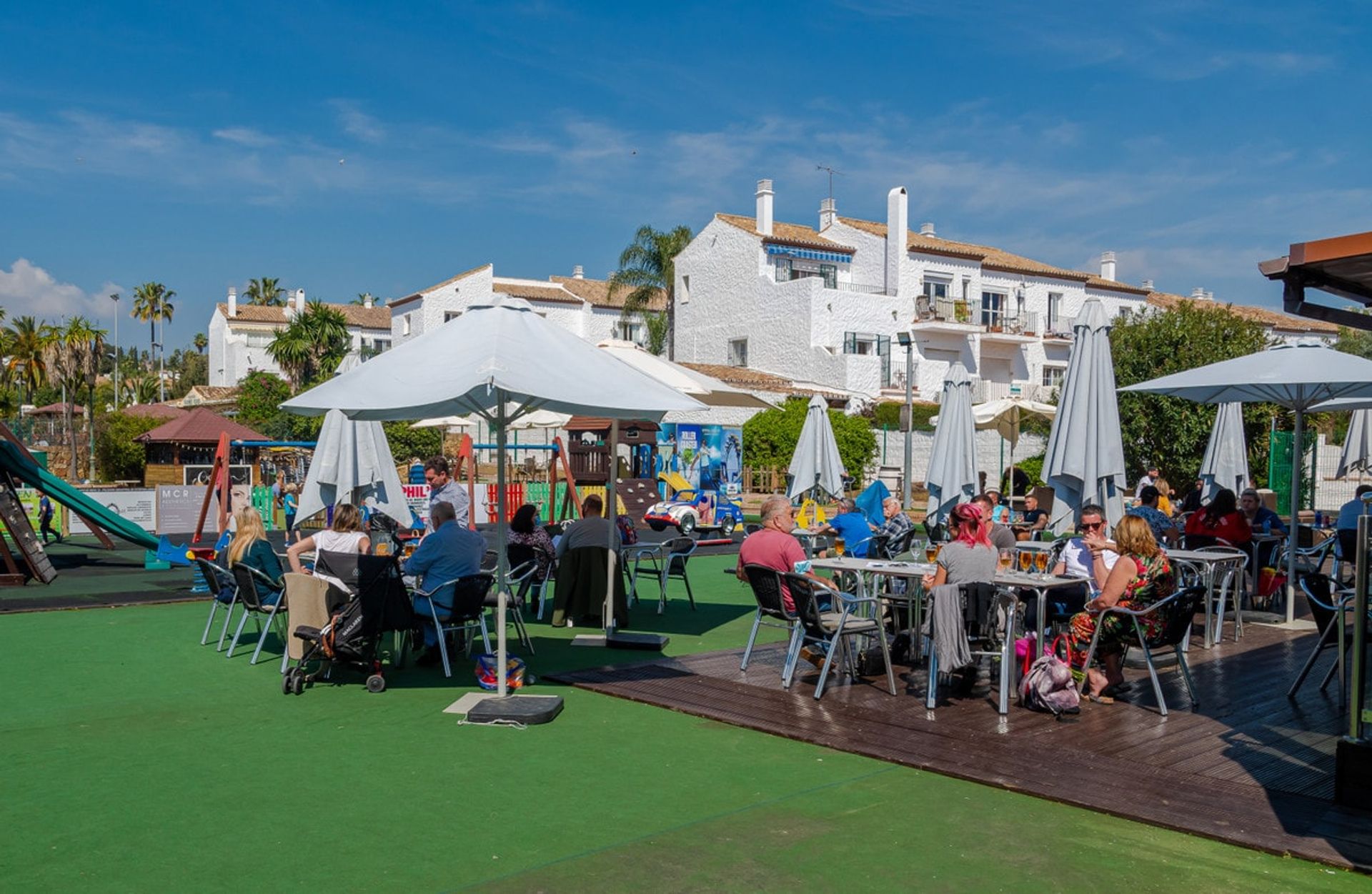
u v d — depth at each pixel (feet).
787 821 16.83
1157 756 20.20
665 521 74.69
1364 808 17.28
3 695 25.39
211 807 17.31
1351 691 17.62
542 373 22.27
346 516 29.04
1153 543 24.26
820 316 140.36
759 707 23.97
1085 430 31.55
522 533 36.50
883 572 26.78
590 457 93.56
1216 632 32.81
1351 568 45.85
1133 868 15.08
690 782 18.76
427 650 28.89
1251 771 19.29
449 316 177.06
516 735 21.84
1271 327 176.04
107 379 311.06
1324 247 17.62
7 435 51.26
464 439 60.08
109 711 23.77
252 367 221.05
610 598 32.94
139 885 14.14
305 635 25.26
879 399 138.10
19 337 197.06
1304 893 14.26
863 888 14.30
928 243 150.20
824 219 160.97
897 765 19.86
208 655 30.53
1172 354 95.96
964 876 14.73
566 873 14.66
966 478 43.65
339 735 21.72
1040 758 19.98
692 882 14.43
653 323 163.12
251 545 29.37
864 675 27.63
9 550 48.01
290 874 14.56
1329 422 124.77
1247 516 42.01
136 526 55.21
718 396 40.40
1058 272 161.27
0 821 16.61
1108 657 25.32
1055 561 34.12
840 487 55.77
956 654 23.36
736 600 43.65
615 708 24.16
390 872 14.65
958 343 149.69
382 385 22.52
